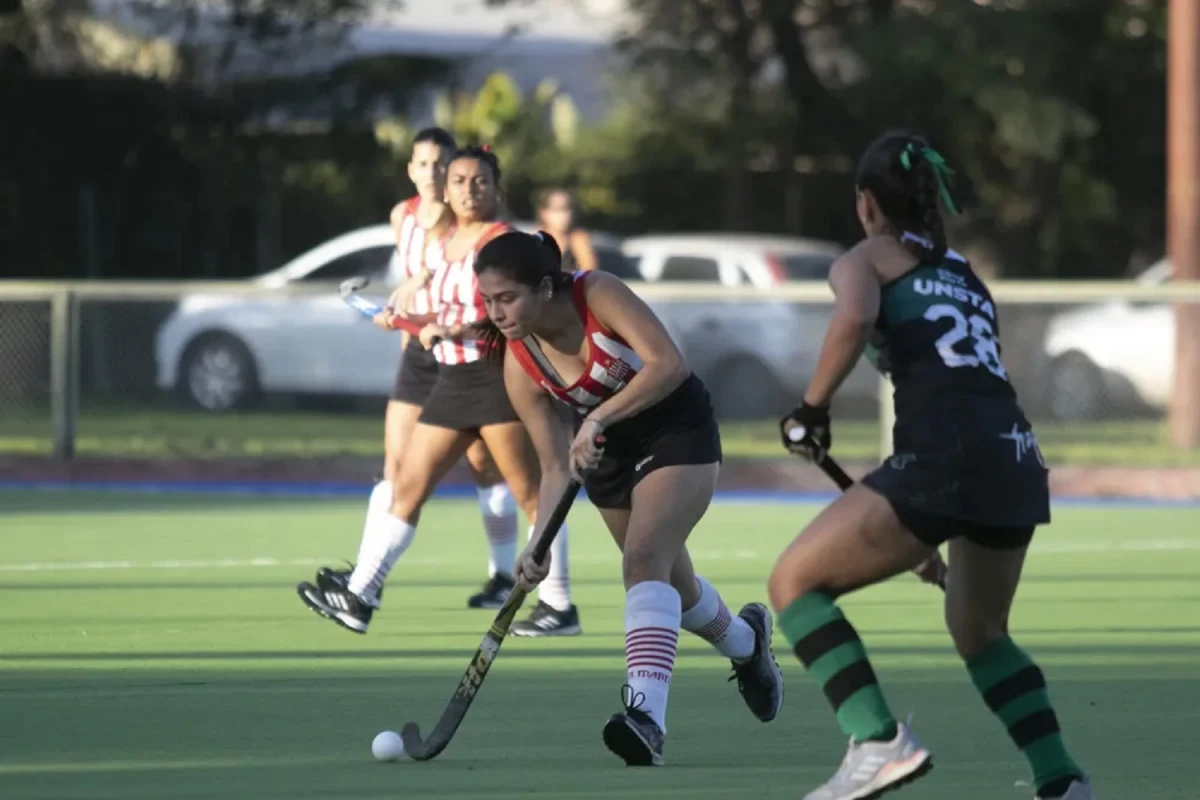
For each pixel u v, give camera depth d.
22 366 64.12
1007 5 88.94
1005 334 59.56
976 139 94.31
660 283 64.81
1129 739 22.30
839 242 100.69
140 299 64.31
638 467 21.23
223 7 93.50
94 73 91.81
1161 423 59.56
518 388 23.34
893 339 17.27
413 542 43.38
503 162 111.62
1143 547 43.00
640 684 20.58
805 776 20.06
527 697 24.83
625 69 101.94
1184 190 63.09
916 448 16.97
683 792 19.25
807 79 95.69
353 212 96.12
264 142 94.75
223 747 21.47
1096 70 94.69
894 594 35.47
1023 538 17.38
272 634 30.17
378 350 66.31
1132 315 59.41
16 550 41.66
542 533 20.47
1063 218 103.44
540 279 20.20
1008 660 17.89
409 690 25.28
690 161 105.44
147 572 37.97
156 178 93.12
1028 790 19.39
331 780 19.75
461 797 19.00
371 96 94.12
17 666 27.12
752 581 36.72
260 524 47.16
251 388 66.31
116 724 22.78
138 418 64.75
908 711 24.03
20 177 91.25
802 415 17.42
